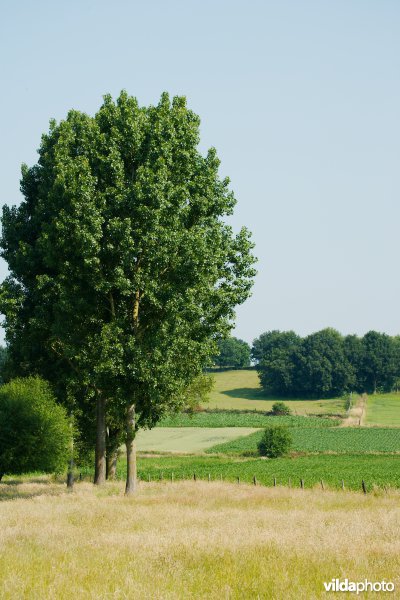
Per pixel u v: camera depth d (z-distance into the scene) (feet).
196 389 270.67
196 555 66.74
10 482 231.50
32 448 176.24
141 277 154.10
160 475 291.79
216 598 48.80
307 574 56.49
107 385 161.27
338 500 145.79
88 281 156.87
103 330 153.99
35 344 190.39
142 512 113.50
